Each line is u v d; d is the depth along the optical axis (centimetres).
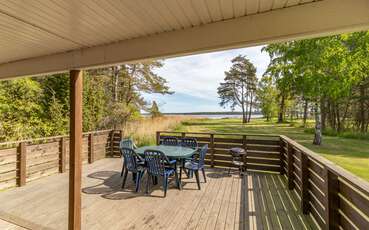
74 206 269
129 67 1104
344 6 153
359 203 181
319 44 557
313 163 298
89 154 629
